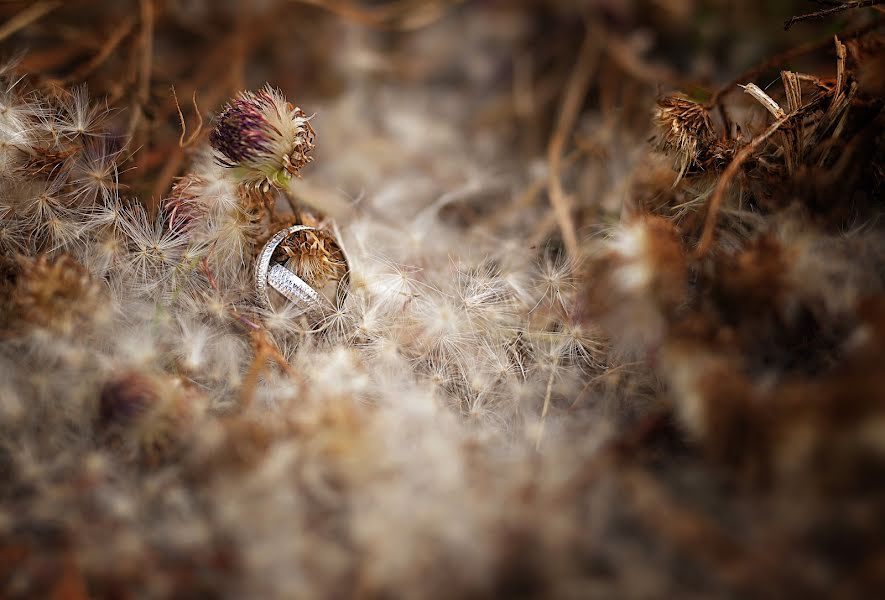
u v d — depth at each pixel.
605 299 0.46
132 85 0.54
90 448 0.45
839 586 0.41
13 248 0.48
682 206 0.48
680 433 0.45
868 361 0.42
